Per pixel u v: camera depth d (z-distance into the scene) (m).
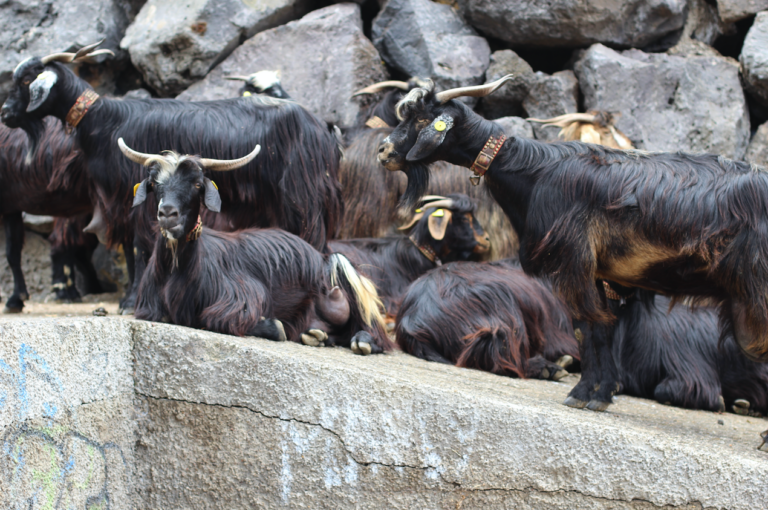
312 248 5.50
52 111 5.82
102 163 5.75
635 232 3.87
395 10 9.77
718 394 5.54
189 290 4.68
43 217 9.68
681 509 3.54
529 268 4.25
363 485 3.85
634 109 9.25
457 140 4.41
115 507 3.92
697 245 3.71
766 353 3.71
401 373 4.28
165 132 5.67
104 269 9.75
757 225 3.62
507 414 3.72
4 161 7.19
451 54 9.58
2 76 9.63
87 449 3.70
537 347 6.10
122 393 4.00
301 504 3.91
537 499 3.68
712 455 3.54
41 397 3.38
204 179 4.52
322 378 3.89
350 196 7.96
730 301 3.79
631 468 3.59
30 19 9.84
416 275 7.03
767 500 3.43
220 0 9.53
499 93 9.52
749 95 9.59
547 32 9.56
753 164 3.87
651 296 4.73
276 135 5.83
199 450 4.02
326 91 9.38
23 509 3.24
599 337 4.21
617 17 9.47
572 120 8.23
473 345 5.61
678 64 9.37
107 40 9.83
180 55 9.52
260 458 3.95
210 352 4.01
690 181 3.81
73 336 3.63
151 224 5.53
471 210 7.04
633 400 5.38
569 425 3.66
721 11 9.70
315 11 9.86
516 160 4.27
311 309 5.41
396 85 8.73
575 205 4.00
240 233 5.27
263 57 9.62
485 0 9.52
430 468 3.80
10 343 3.21
